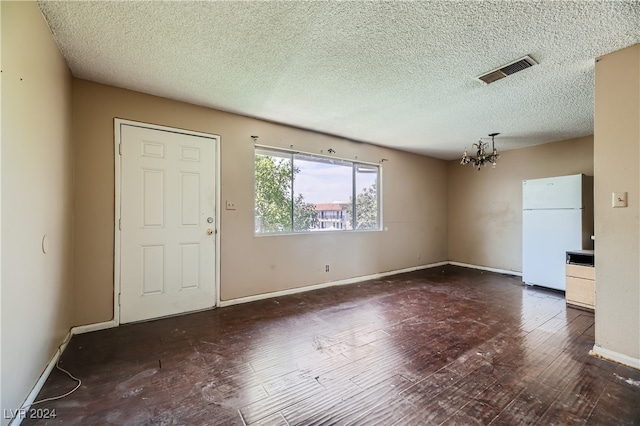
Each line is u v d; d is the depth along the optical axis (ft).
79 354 7.42
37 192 5.81
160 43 6.95
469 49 7.11
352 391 5.94
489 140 15.79
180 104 10.49
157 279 10.02
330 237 14.78
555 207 13.62
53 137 6.84
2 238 4.40
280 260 12.98
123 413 5.22
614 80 7.12
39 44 5.80
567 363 7.04
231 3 5.57
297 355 7.45
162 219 10.12
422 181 19.69
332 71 8.25
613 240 7.13
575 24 6.11
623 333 7.00
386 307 11.33
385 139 15.70
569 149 15.39
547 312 10.77
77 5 5.63
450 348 7.86
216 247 11.23
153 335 8.64
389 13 5.82
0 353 4.34
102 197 9.12
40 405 5.40
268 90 9.54
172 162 10.34
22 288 5.10
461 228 20.66
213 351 7.65
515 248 17.66
